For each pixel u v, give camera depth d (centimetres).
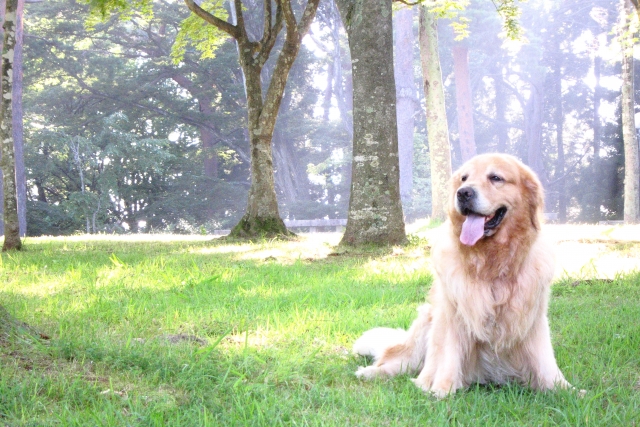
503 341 417
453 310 424
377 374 455
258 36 4053
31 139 3644
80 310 651
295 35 1580
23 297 724
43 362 429
